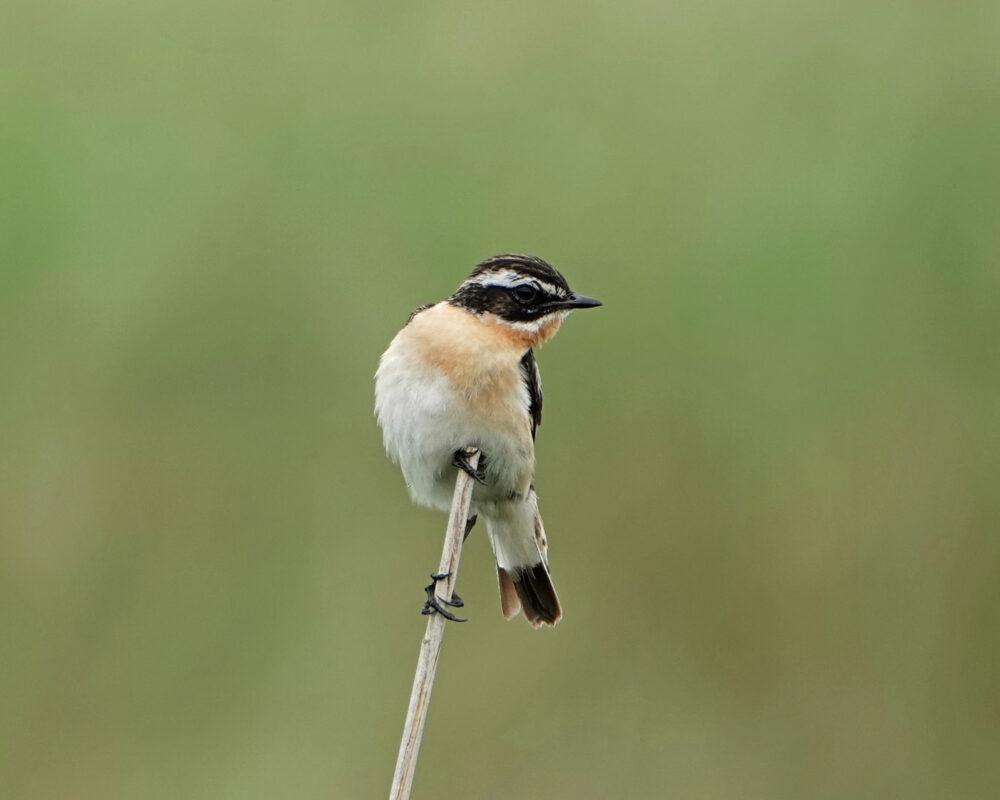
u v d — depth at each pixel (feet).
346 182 48.42
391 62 50.26
